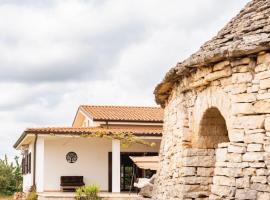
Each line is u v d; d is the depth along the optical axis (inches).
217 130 379.9
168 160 441.7
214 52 328.5
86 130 1012.5
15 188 1401.3
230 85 331.0
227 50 319.0
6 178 1398.9
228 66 332.8
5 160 1461.6
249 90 315.0
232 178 315.6
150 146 1101.1
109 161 1098.1
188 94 396.2
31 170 1065.5
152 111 1236.5
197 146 383.2
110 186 1087.6
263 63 308.0
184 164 384.8
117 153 1016.9
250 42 307.4
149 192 510.3
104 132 1006.4
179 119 406.3
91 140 1091.9
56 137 1021.8
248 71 317.7
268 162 295.4
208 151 381.7
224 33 369.7
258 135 305.4
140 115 1170.0
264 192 294.0
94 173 1087.6
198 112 377.7
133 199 865.5
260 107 307.0
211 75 347.3
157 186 480.7
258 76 310.8
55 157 1071.0
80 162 1083.3
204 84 362.0
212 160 381.1
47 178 1059.9
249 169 306.3
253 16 352.2
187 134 393.1
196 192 378.0
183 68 370.9
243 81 319.0
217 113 368.8
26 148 1189.1
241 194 305.4
